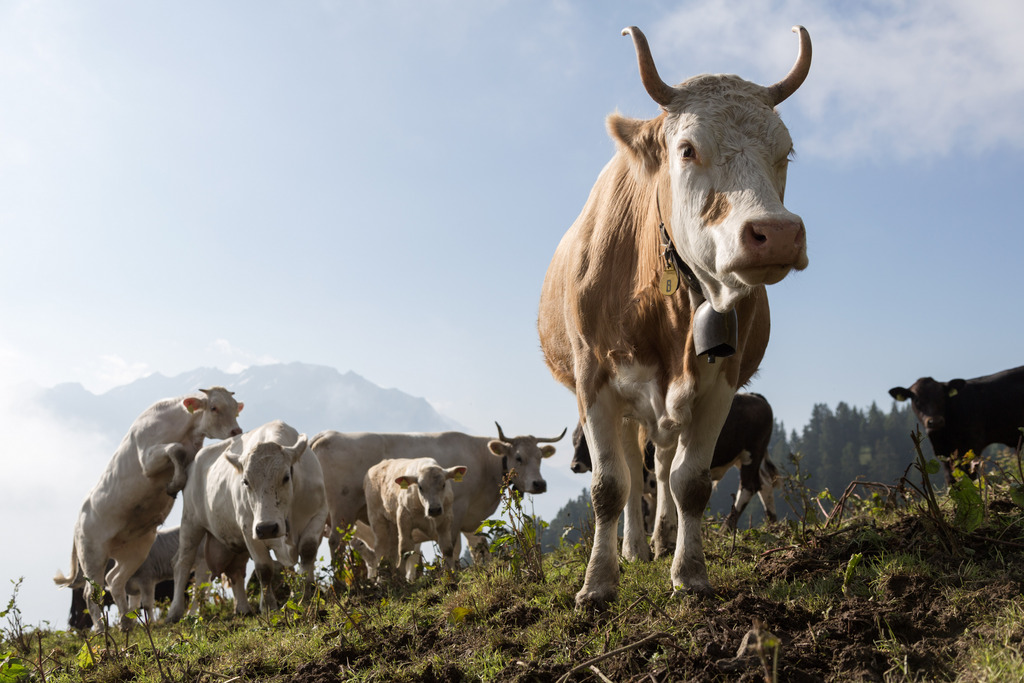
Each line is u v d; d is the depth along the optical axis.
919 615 4.04
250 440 10.27
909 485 5.92
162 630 8.57
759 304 6.13
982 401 11.20
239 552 10.38
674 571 4.98
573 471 12.18
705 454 5.01
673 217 4.20
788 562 5.33
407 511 10.04
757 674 3.52
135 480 11.89
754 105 4.07
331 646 5.38
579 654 4.20
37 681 6.09
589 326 5.18
